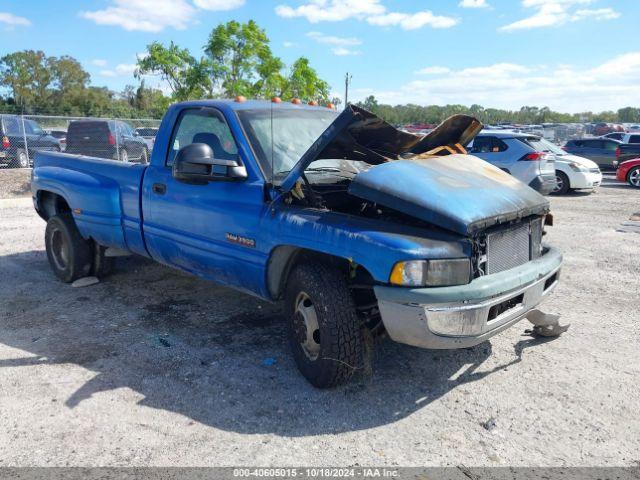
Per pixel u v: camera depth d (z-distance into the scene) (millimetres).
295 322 3875
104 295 5699
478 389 3789
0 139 16219
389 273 3207
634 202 13336
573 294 5891
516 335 4723
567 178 14898
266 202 3986
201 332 4738
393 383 3865
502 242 3629
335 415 3455
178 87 16406
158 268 6648
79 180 5621
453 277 3258
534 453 3078
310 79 17422
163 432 3240
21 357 4207
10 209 11367
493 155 13352
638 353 4359
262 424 3342
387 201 3494
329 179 4441
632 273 6703
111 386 3773
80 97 73250
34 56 73562
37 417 3375
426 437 3227
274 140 4355
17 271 6590
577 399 3654
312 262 3760
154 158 5031
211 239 4406
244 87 16109
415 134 4137
